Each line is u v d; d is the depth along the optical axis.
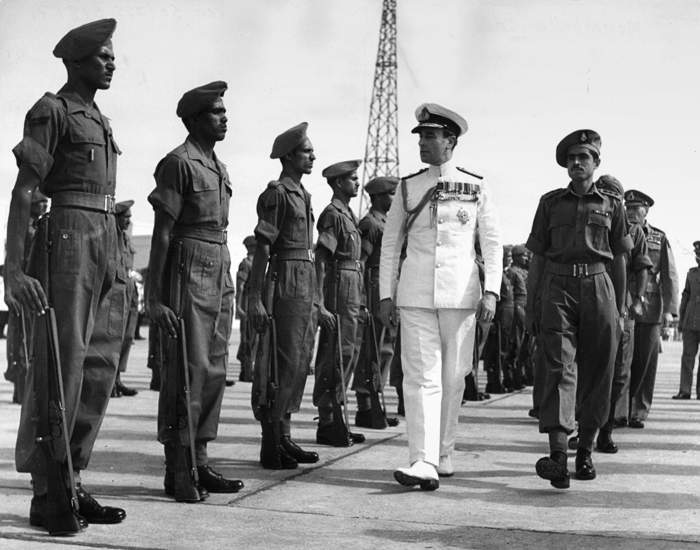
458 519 4.57
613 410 6.79
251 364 12.57
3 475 5.46
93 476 5.54
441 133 5.55
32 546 3.91
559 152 5.79
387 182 8.28
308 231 6.11
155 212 4.91
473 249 5.55
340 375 6.86
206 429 5.13
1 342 18.75
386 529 4.34
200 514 4.58
